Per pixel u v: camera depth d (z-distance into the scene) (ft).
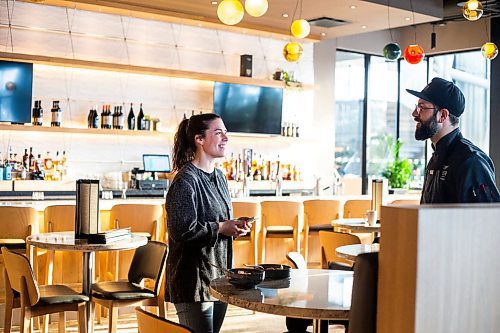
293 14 28.40
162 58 30.14
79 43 28.04
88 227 14.65
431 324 6.47
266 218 23.68
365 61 38.01
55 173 27.14
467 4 21.31
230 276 9.39
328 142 35.60
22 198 25.22
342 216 25.79
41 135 27.35
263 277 9.50
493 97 32.86
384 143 38.73
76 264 20.86
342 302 8.43
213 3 27.17
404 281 6.52
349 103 37.37
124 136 29.35
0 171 25.75
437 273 6.49
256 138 33.04
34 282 13.52
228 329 19.43
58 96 27.73
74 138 28.12
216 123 11.50
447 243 6.54
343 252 13.87
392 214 6.68
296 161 34.47
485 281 6.73
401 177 37.50
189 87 30.99
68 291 14.92
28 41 26.89
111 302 14.67
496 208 6.81
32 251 18.81
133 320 20.10
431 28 37.09
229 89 31.12
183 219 10.79
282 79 32.94
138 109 29.68
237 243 23.99
